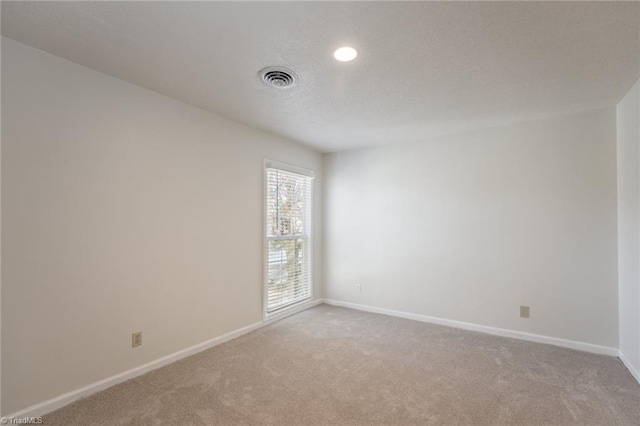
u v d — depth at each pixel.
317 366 2.64
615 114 2.91
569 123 3.11
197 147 2.95
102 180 2.28
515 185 3.37
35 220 1.96
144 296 2.53
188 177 2.88
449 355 2.88
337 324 3.75
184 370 2.56
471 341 3.22
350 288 4.50
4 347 1.85
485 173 3.54
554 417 1.96
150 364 2.55
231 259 3.29
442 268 3.79
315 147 4.43
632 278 2.56
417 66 2.16
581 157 3.05
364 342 3.19
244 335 3.37
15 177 1.89
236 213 3.35
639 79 2.35
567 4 1.54
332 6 1.57
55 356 2.04
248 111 3.04
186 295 2.84
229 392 2.24
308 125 3.45
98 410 2.02
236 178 3.35
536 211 3.26
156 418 1.94
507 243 3.40
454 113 3.07
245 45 1.92
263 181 3.68
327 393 2.23
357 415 1.98
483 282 3.53
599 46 1.91
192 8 1.59
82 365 2.16
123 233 2.40
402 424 1.89
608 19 1.65
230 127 3.28
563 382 2.39
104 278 2.29
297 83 2.43
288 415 1.98
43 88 2.00
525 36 1.81
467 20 1.67
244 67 2.20
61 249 2.07
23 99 1.92
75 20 1.69
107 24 1.73
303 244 4.43
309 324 3.75
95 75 2.25
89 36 1.84
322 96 2.67
